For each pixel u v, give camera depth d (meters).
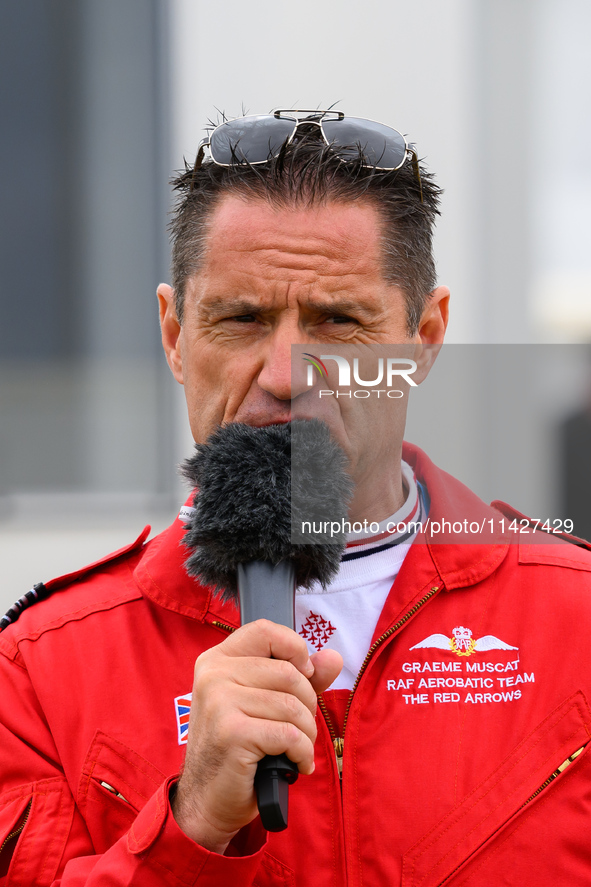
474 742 5.05
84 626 5.41
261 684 4.04
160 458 14.86
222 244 5.06
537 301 14.21
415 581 5.32
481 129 14.16
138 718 5.10
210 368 5.16
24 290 14.99
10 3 14.68
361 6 13.72
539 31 14.15
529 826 4.88
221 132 5.27
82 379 14.98
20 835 4.92
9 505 14.65
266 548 4.18
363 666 5.14
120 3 14.63
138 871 4.31
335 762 4.99
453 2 13.84
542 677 5.23
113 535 14.55
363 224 5.12
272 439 4.46
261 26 13.72
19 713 5.22
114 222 14.98
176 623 5.37
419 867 4.80
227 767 4.00
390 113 13.86
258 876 4.84
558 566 5.61
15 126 14.88
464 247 14.07
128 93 14.78
